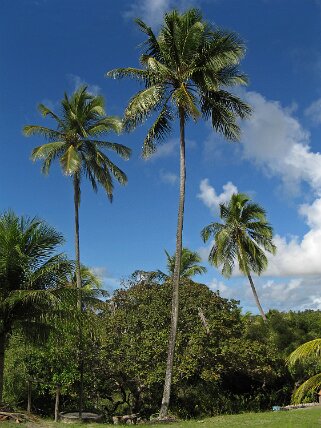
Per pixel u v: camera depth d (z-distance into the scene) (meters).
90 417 21.34
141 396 24.27
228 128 20.58
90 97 25.00
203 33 19.88
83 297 21.66
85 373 22.03
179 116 20.50
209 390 24.91
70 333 19.31
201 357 22.20
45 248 15.69
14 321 15.58
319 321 29.78
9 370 21.20
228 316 24.19
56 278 15.80
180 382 22.61
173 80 20.20
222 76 20.58
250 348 23.41
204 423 16.75
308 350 11.44
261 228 34.06
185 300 24.08
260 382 26.48
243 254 33.66
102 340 21.09
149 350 21.88
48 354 20.61
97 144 25.30
